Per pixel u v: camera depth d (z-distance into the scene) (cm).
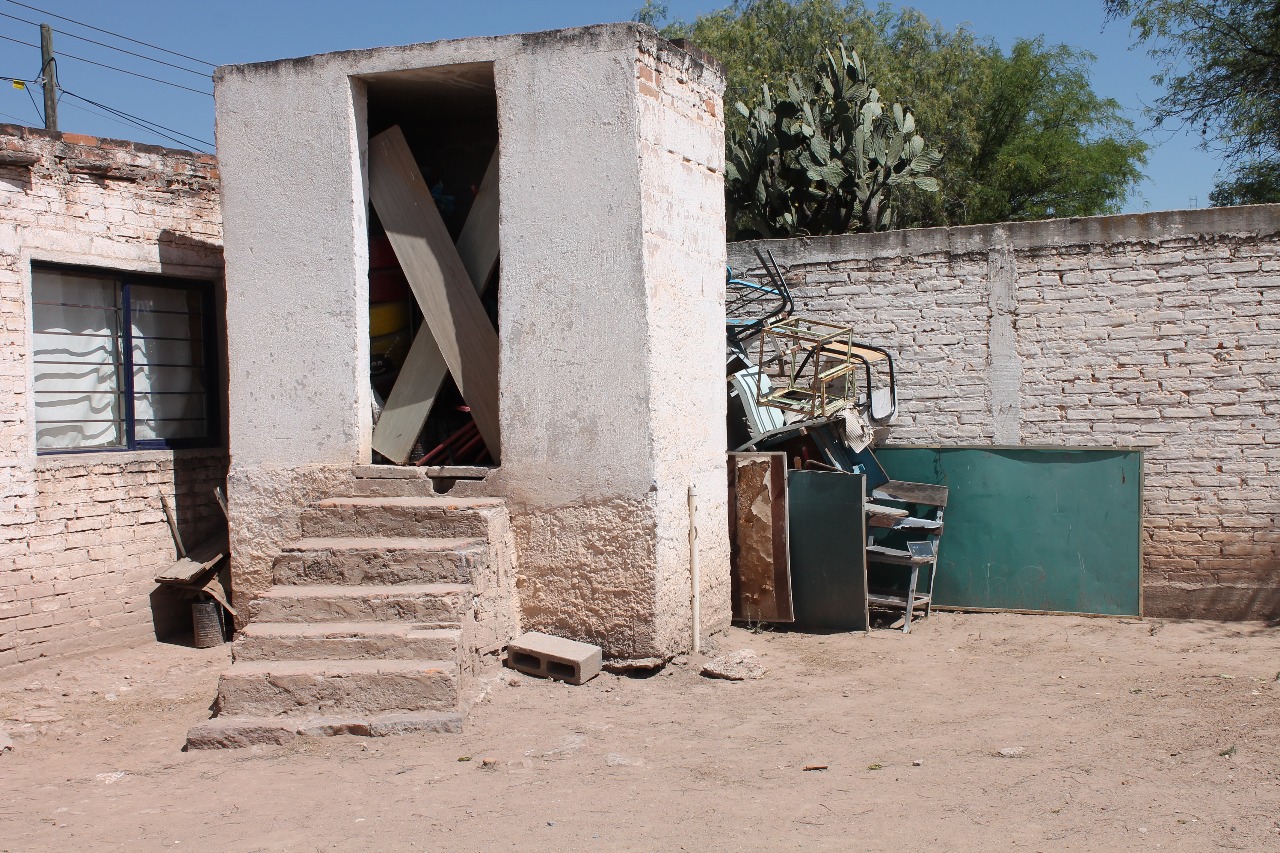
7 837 475
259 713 609
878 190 1256
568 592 723
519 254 730
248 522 788
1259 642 779
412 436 791
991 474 898
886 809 468
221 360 965
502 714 631
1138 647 775
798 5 2491
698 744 574
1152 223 862
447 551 674
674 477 734
